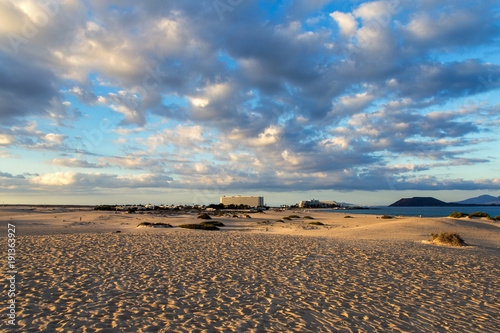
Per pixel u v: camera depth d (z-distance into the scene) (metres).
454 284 9.68
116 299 7.05
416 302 7.76
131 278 8.97
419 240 23.77
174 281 8.87
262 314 6.52
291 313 6.65
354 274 10.66
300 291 8.38
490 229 33.50
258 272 10.51
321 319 6.36
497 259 15.13
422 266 12.48
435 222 35.94
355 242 20.44
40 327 5.36
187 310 6.57
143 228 34.06
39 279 8.38
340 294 8.22
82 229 32.09
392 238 24.89
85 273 9.28
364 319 6.46
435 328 6.11
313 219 62.66
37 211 72.94
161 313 6.31
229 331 5.52
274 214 89.69
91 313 6.13
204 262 11.91
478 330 6.09
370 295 8.23
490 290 9.08
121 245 15.77
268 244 18.08
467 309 7.34
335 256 14.30
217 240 19.72
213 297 7.55
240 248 16.09
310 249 16.38
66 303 6.64
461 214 49.75
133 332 5.32
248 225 44.50
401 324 6.26
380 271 11.27
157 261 11.71
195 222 47.03
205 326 5.73
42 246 14.38
